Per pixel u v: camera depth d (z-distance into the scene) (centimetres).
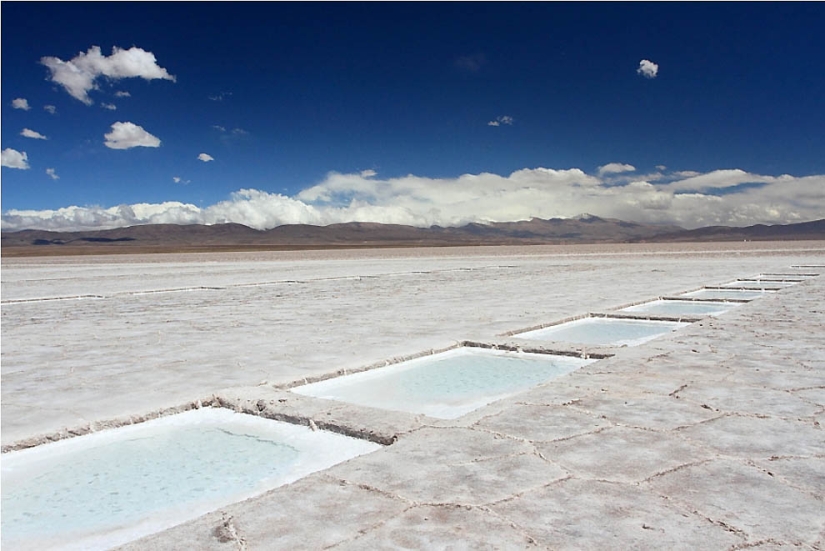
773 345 585
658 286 1347
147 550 214
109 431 387
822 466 280
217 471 316
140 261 4822
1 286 1916
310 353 608
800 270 1819
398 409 428
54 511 273
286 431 376
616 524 226
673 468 280
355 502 250
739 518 230
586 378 464
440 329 751
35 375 543
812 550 205
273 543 216
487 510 239
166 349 664
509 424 350
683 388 427
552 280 1638
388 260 4022
